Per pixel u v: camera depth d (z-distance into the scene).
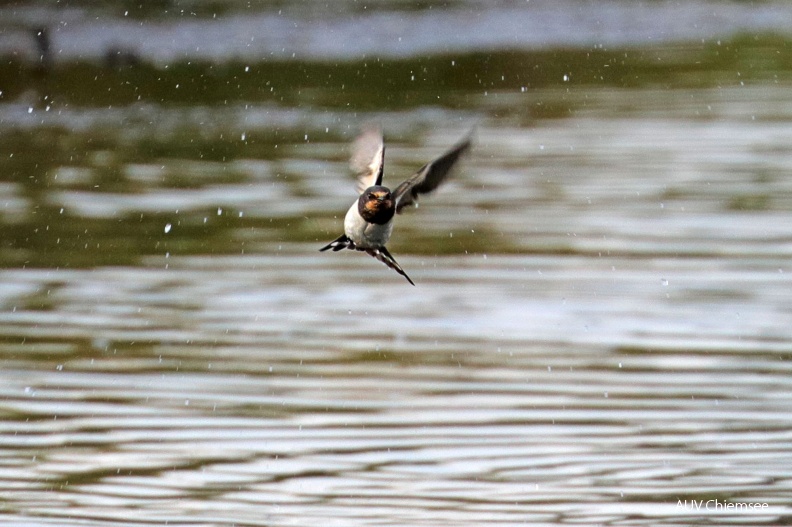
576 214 18.95
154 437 11.84
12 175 21.45
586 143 23.27
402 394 12.78
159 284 16.19
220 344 14.14
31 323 14.79
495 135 24.03
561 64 30.20
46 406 12.54
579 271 16.44
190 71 28.56
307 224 18.64
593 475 10.98
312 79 28.38
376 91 27.67
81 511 10.39
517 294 15.70
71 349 13.99
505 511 10.30
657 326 14.55
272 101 26.70
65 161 22.38
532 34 33.28
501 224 18.59
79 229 18.45
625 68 29.98
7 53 28.42
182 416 12.31
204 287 16.05
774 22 35.66
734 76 29.02
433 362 13.59
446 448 11.54
